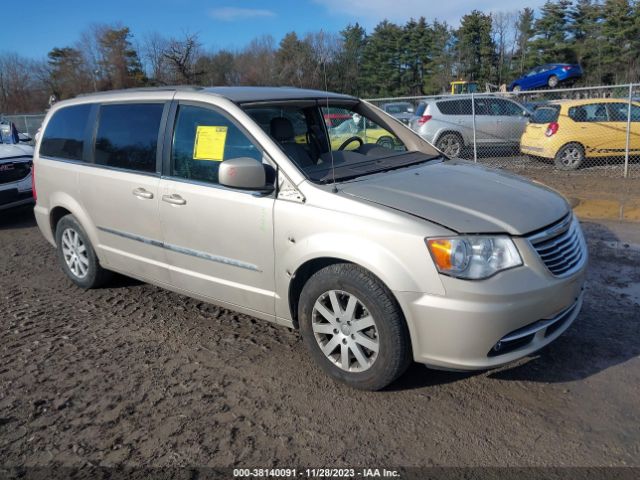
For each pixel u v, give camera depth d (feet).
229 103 12.67
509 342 10.03
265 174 11.59
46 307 16.30
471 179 12.30
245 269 12.29
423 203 10.57
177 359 12.78
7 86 177.99
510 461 8.99
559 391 10.86
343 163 12.95
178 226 13.34
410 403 10.66
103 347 13.53
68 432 10.19
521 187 12.12
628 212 24.93
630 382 11.05
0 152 27.04
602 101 37.52
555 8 150.82
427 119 44.98
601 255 18.88
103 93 16.19
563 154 37.88
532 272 9.98
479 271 9.64
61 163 16.80
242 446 9.62
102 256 16.10
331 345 11.18
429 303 9.70
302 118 13.98
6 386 11.85
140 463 9.30
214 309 15.61
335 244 10.51
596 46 144.97
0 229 26.99
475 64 159.74
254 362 12.49
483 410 10.35
